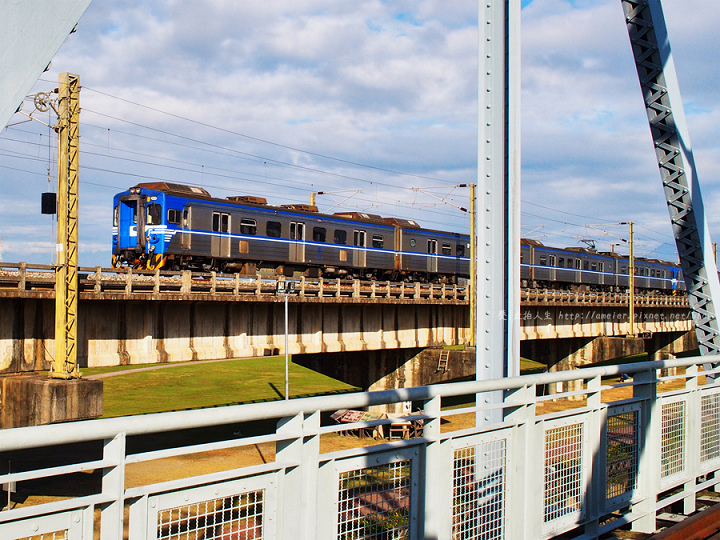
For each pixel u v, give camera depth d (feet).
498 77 20.45
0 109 8.98
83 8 9.69
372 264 118.52
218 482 11.10
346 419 99.40
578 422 19.19
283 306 74.74
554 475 18.40
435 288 98.94
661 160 28.37
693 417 25.76
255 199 99.81
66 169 50.44
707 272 28.73
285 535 11.98
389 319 91.61
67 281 50.34
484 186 20.54
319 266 108.99
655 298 165.78
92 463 9.39
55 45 9.45
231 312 68.03
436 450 14.56
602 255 184.24
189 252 87.76
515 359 19.61
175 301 60.29
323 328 80.43
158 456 10.18
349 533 13.08
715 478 27.96
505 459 16.79
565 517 18.51
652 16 26.50
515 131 20.01
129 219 87.81
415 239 128.67
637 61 27.91
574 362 140.67
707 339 29.37
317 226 107.65
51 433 8.89
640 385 22.74
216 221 91.66
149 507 10.11
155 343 60.39
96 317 56.13
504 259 20.16
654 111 27.96
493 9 20.58
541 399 17.78
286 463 11.85
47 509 8.92
